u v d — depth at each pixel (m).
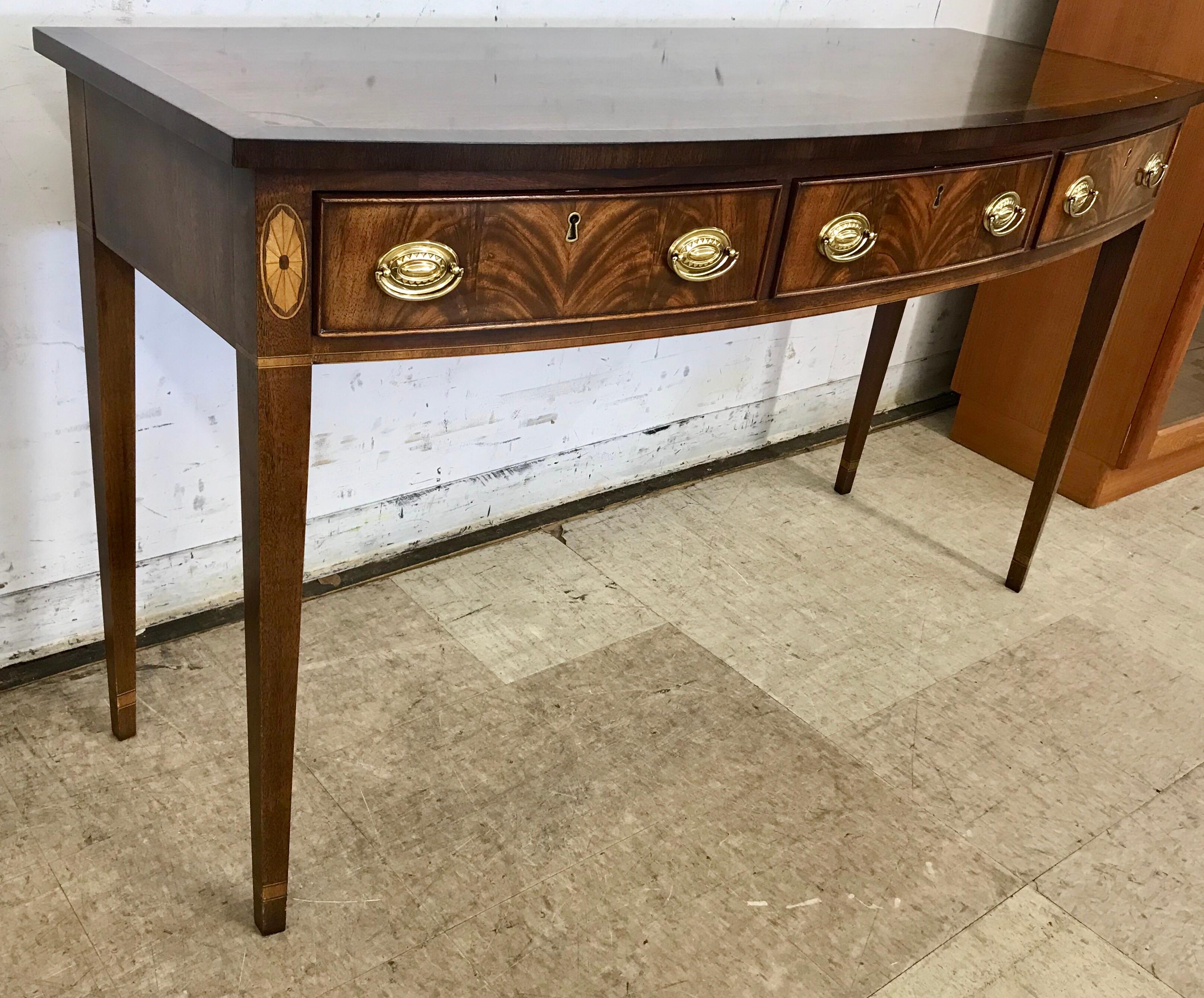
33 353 1.29
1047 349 2.15
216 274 0.88
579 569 1.80
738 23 1.72
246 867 1.20
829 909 1.23
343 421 1.59
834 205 1.07
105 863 1.18
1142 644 1.77
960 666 1.67
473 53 1.22
